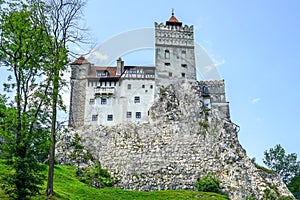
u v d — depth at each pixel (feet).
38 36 96.22
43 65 96.53
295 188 244.01
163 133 211.82
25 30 94.27
